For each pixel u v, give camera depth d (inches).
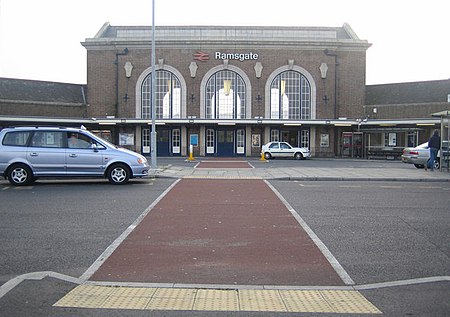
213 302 206.2
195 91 1780.3
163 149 1780.3
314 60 1790.1
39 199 511.2
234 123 1690.5
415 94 1806.1
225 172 887.7
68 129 657.6
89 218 402.3
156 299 209.2
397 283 232.7
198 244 313.6
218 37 1777.8
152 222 386.6
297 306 202.4
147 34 1788.9
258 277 243.9
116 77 1780.3
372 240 327.6
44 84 1776.6
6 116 1529.3
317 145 1782.7
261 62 1784.0
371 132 1615.4
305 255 287.1
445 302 207.3
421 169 984.9
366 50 1807.3
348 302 207.5
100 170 655.8
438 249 304.3
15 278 234.7
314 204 486.0
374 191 600.7
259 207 464.8
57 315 191.2
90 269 255.3
